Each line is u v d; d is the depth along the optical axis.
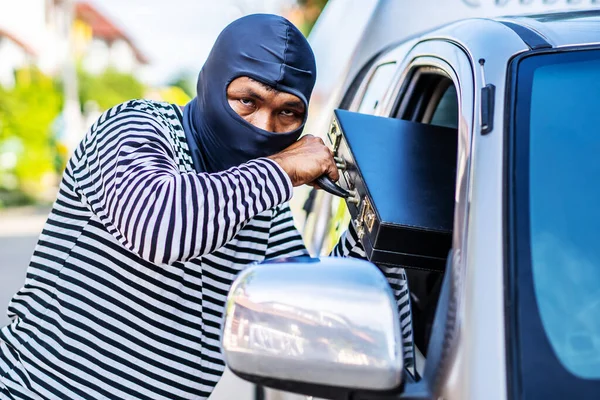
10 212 20.08
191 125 2.03
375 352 1.29
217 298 1.95
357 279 1.33
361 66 3.21
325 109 3.57
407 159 1.85
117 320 1.83
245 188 1.67
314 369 1.30
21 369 1.88
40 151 21.91
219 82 1.92
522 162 1.45
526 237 1.37
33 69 23.48
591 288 1.34
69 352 1.84
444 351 1.32
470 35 1.79
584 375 1.25
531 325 1.29
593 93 1.53
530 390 1.24
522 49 1.62
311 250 2.73
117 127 1.81
